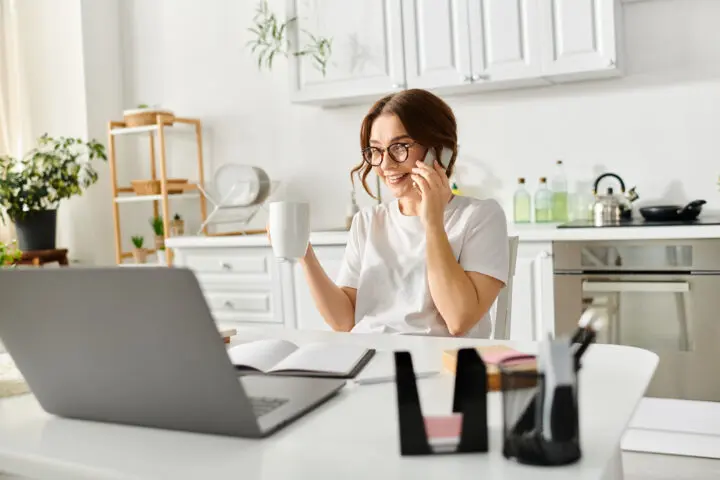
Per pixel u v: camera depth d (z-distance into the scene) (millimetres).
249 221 4000
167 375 811
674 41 3170
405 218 1714
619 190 3311
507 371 711
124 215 4355
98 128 4250
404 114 1599
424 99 1617
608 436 768
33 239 3920
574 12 3004
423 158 1626
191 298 748
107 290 788
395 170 1633
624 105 3275
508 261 1694
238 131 4113
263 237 3414
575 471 674
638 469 2559
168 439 826
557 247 2861
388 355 1218
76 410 914
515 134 3482
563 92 3377
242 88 4086
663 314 2734
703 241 2646
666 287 2691
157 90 4312
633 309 2777
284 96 3984
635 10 3217
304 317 3354
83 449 804
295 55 3533
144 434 849
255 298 3467
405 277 1670
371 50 3367
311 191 3955
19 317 858
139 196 3943
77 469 754
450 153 1638
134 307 781
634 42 3229
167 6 4254
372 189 3793
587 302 2832
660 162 3232
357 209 3703
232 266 3518
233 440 814
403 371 744
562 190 3373
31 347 878
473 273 1578
